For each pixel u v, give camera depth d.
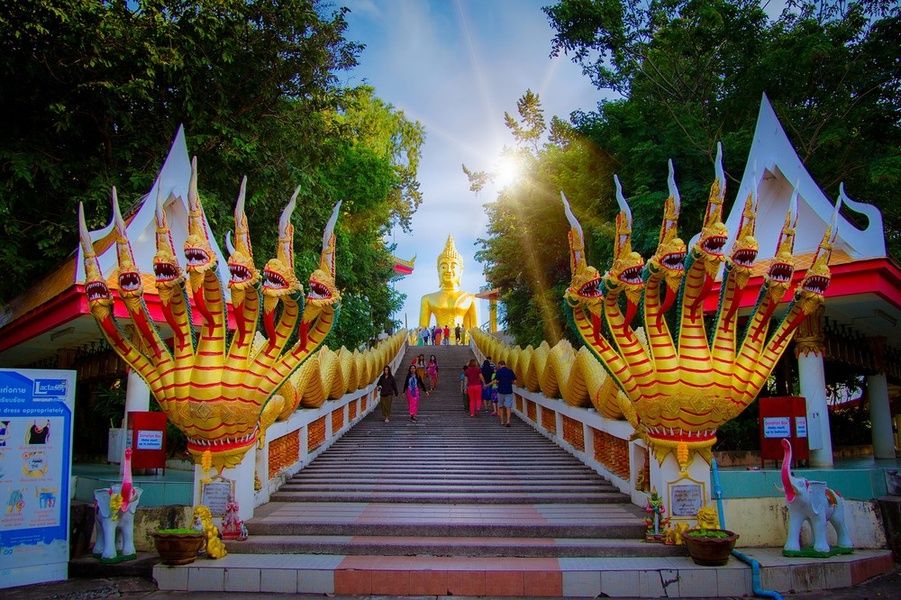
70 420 8.74
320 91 18.47
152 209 11.85
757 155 11.96
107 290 8.81
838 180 16.91
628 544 8.47
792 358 13.10
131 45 13.84
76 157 15.27
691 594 7.62
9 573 8.08
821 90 17.50
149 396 12.17
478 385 19.91
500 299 31.25
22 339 12.59
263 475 10.55
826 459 10.65
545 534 8.88
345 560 8.20
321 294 8.93
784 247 8.58
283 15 16.19
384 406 18.70
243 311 8.77
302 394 11.66
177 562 8.09
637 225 16.61
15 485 8.27
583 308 9.13
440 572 7.72
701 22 17.94
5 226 13.44
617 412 10.69
